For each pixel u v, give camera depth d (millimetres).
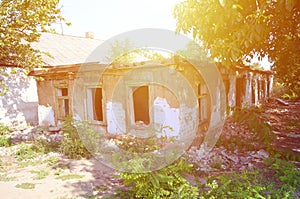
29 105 10242
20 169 4621
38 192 3482
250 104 12148
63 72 7531
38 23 6785
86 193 3404
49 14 6988
